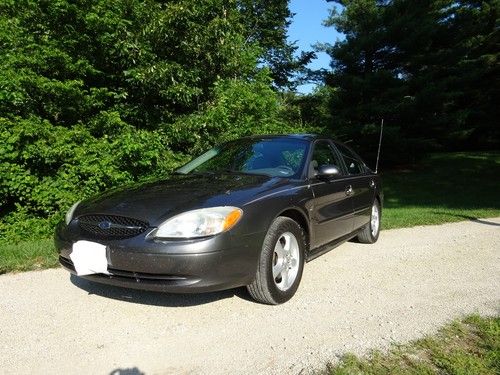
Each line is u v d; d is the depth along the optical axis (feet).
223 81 30.27
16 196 23.35
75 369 8.77
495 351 9.42
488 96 78.59
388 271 15.76
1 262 15.26
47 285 13.47
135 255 10.14
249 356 9.34
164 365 8.95
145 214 10.64
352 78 58.75
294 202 12.62
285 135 16.63
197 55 30.48
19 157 22.48
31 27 26.45
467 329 10.73
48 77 26.11
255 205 11.28
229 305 12.06
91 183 22.76
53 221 21.97
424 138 61.00
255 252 11.06
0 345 9.70
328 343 9.93
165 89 28.17
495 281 14.69
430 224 26.76
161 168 26.11
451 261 17.33
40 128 22.44
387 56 62.08
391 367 8.79
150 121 28.99
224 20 29.32
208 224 10.28
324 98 65.00
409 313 11.75
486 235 23.17
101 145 23.85
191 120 27.89
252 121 29.78
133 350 9.55
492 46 74.84
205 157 16.48
